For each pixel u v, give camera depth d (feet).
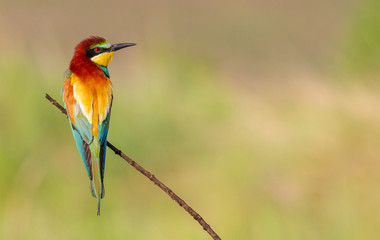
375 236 37.88
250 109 51.90
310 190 43.29
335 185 43.47
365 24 55.36
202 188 44.04
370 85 51.42
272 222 38.45
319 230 38.14
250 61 75.20
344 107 48.75
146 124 48.11
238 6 95.20
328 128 47.78
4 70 47.60
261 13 91.86
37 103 46.78
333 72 55.98
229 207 41.14
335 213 39.22
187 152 47.70
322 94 51.42
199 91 51.88
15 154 42.04
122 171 45.50
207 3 97.09
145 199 42.83
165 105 50.21
